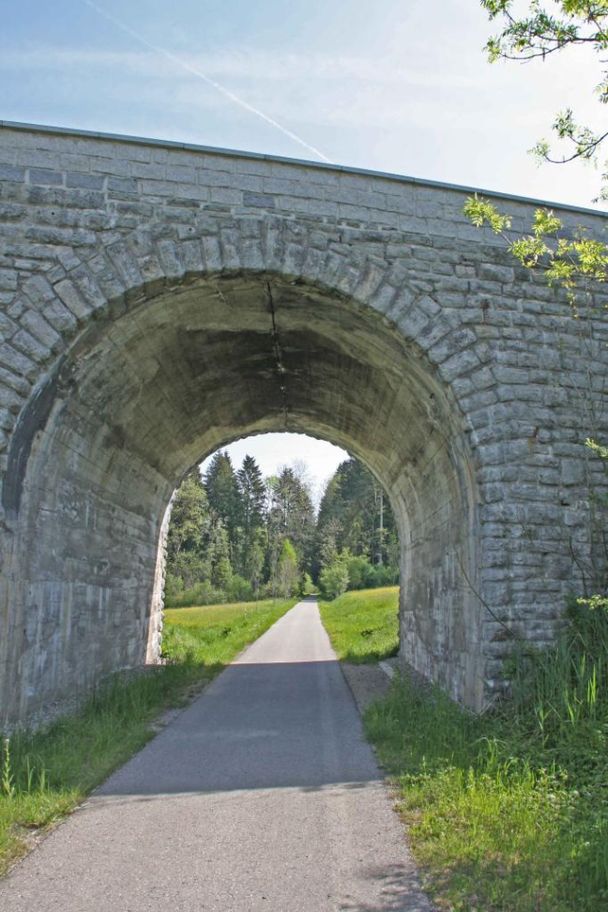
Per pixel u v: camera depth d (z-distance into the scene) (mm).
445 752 6648
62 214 8562
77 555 10508
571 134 7453
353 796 5863
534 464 9047
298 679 13266
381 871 4340
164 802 5766
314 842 4840
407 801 5531
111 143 8812
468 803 5172
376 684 12547
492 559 8688
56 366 8438
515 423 9109
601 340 9594
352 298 9133
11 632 7922
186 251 8742
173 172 8906
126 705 9250
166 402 12523
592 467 9188
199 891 4098
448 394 9250
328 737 8125
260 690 11906
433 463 11531
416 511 14297
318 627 30969
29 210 8508
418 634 14070
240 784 6266
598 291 9750
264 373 13367
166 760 7133
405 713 8578
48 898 4004
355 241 9211
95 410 10070
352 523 77438
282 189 9141
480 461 8945
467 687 9297
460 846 4500
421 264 9328
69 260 8484
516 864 4234
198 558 68000
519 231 9781
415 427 11609
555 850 4340
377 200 9367
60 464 9531
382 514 71188
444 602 11172
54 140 8703
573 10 6535
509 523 8812
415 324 9180
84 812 5508
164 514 17328
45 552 9109
